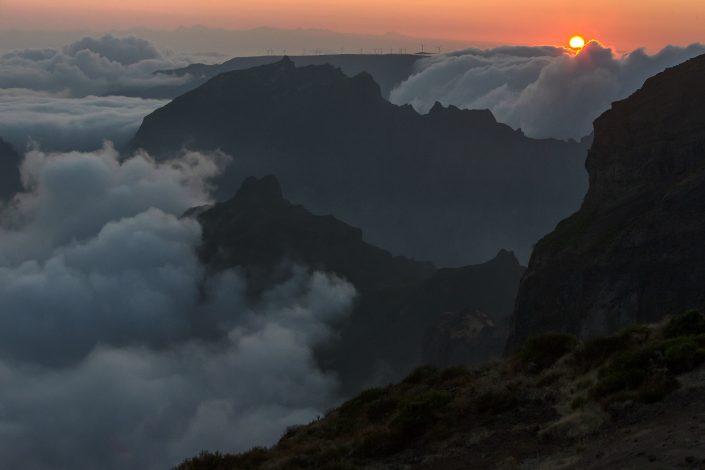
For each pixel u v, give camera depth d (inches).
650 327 820.0
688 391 619.2
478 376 893.8
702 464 463.5
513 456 628.1
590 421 637.3
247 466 817.5
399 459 711.1
